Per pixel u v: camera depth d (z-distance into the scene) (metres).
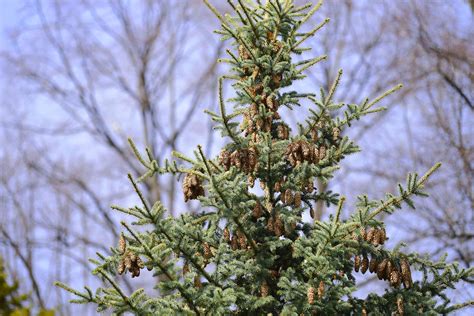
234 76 9.77
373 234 8.55
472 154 19.09
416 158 20.25
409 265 8.84
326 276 8.41
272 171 9.36
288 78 9.63
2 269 7.73
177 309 8.23
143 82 25.14
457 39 19.39
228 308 8.36
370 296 9.04
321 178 9.14
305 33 9.78
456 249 18.56
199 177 9.17
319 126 9.45
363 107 9.36
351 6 22.97
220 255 8.76
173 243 8.35
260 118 9.38
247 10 9.87
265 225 9.43
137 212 8.26
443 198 18.92
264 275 8.85
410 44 21.14
